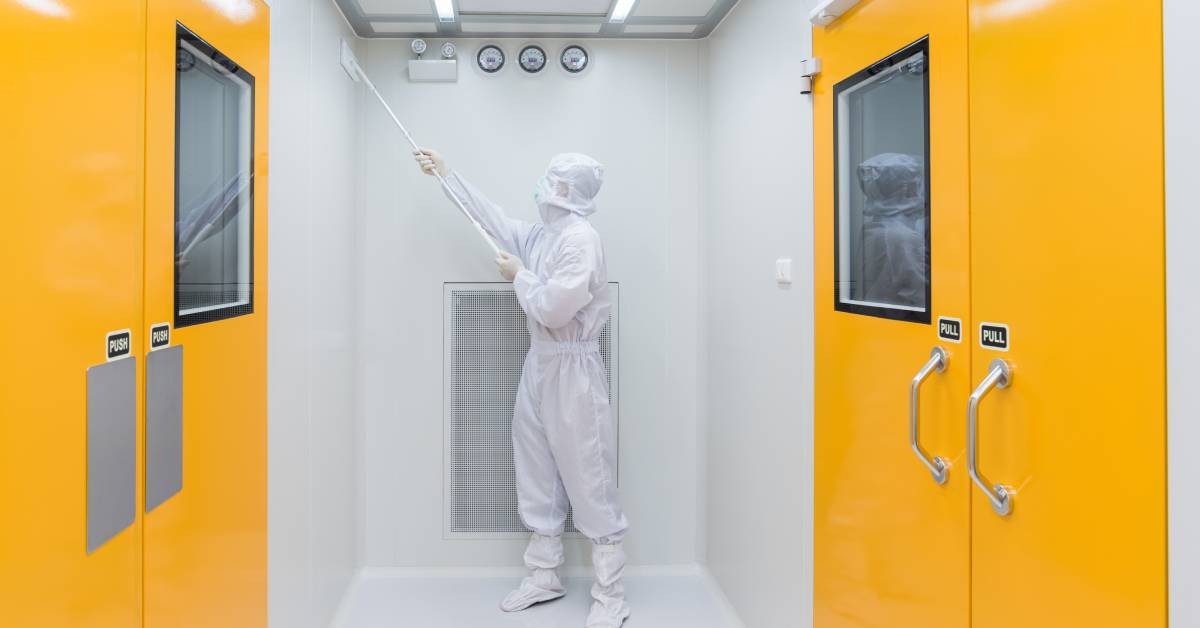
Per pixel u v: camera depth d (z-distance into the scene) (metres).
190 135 1.30
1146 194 0.89
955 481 1.30
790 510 2.04
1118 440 0.94
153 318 1.17
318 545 2.21
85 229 0.98
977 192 1.23
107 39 1.02
